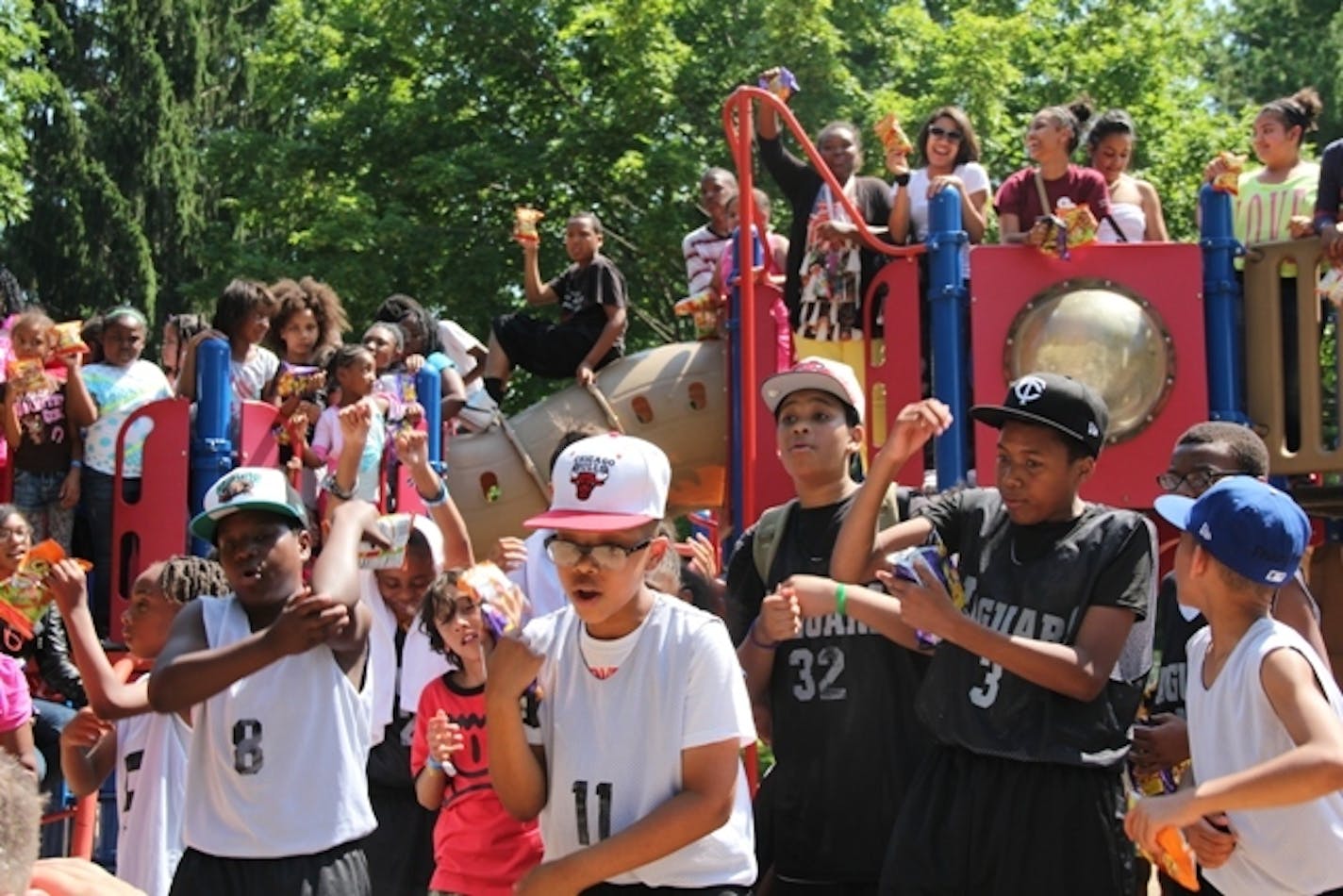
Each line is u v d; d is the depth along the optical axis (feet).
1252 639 13.60
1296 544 13.69
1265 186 31.42
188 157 97.81
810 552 18.02
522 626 14.11
